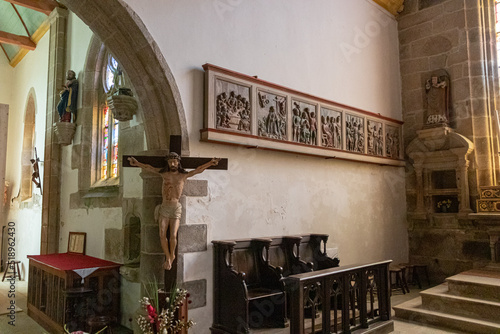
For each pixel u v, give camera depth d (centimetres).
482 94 772
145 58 453
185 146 471
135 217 579
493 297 524
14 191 1157
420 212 809
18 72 1225
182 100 480
